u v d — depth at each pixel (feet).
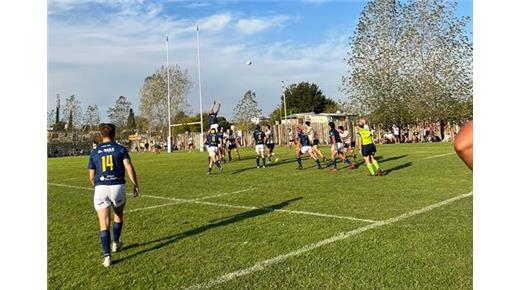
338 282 14.43
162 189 40.16
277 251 18.29
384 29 138.92
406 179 40.34
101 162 18.17
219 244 19.85
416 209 26.00
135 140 189.47
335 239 19.74
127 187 43.06
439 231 20.40
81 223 26.12
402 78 139.85
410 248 17.88
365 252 17.58
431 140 132.87
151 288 14.70
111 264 17.53
